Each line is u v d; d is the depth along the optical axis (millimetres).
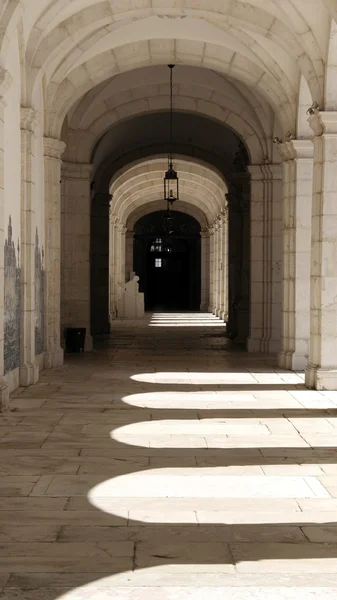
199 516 6191
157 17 15664
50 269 16047
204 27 15797
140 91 19969
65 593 4660
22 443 8852
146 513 6266
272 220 19672
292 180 16156
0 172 10953
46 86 15430
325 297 13250
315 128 13320
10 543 5523
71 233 19875
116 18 14125
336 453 8430
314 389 13273
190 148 24891
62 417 10508
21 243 13336
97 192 24734
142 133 24562
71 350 19391
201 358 18156
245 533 5773
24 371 13414
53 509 6355
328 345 13312
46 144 15750
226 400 12094
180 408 11320
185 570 5039
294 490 6953
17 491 6875
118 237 36000
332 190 13172
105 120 19969
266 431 9672
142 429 9727
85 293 19891
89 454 8336
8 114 11977
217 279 36906
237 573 4992
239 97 19531
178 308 50625
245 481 7262
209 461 8055
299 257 16094
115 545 5500
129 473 7539
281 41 13758
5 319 11906
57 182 16047
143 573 4980
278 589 4750
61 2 13016
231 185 24875
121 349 20250
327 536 5711
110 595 4641
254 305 19844
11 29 10836
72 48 15172
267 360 17812
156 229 50031
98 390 12977
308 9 12555
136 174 30172
